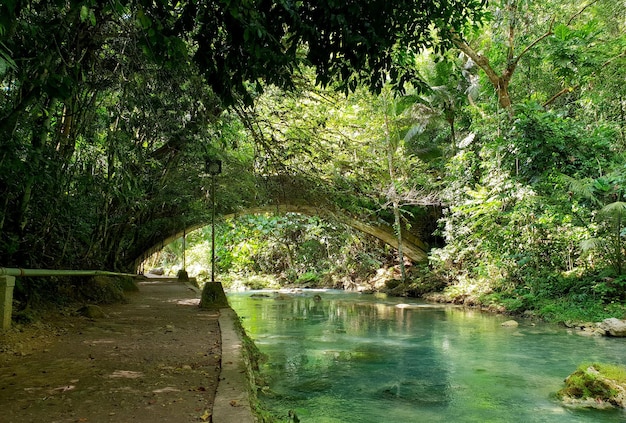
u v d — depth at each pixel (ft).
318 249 91.50
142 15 11.70
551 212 44.45
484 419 17.52
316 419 17.35
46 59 14.92
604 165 45.42
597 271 44.06
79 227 26.32
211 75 13.97
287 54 13.70
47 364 13.91
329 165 30.78
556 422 17.34
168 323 22.00
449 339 33.24
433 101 67.72
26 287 21.25
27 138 20.89
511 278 51.88
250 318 44.88
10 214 20.01
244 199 54.65
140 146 27.27
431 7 15.74
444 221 65.00
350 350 29.45
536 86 61.41
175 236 63.46
